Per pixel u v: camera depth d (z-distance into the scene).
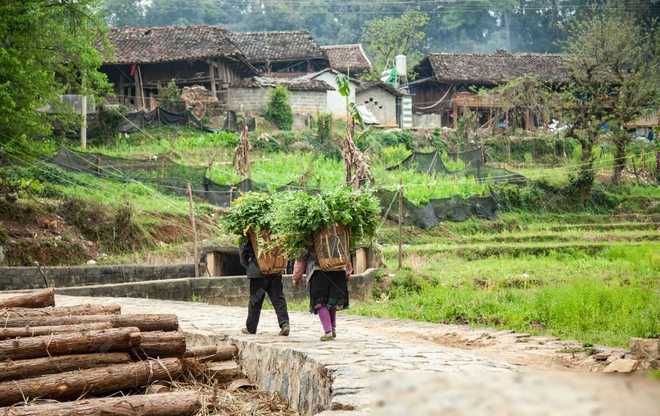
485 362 10.16
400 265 35.00
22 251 32.28
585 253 43.25
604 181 66.19
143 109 71.44
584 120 66.31
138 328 11.54
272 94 72.06
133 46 76.56
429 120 87.44
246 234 14.47
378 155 64.50
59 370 10.23
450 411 2.72
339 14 139.38
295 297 29.56
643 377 2.65
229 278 29.14
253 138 62.88
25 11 36.81
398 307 26.72
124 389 10.58
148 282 27.31
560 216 56.22
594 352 14.09
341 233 13.18
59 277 28.80
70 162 42.22
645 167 69.06
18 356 10.15
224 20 141.62
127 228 36.72
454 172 58.34
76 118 41.06
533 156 71.44
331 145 63.19
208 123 67.69
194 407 9.56
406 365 9.48
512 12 136.00
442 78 87.94
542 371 3.04
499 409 2.62
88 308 12.72
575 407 2.50
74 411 8.72
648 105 68.50
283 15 139.00
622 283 31.05
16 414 8.48
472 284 32.25
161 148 57.41
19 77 34.72
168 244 37.94
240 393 11.52
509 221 52.88
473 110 87.00
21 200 35.72
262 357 12.12
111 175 42.81
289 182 48.94
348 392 7.75
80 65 41.09
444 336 18.47
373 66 98.12
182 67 77.00
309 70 93.12
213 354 12.74
